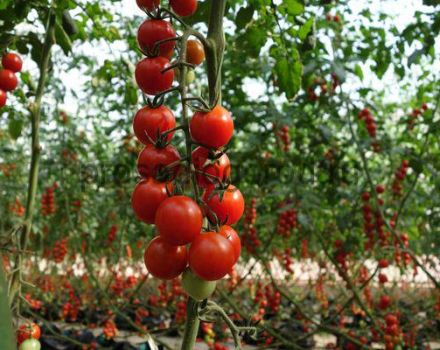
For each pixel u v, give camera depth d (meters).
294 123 4.18
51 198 4.87
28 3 2.07
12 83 1.82
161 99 1.04
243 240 4.77
